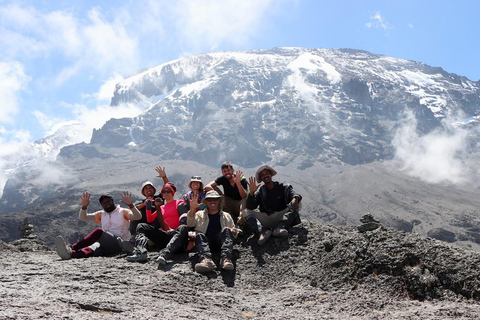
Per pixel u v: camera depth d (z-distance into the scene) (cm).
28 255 1227
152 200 1158
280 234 1099
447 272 827
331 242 1035
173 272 933
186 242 1066
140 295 773
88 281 834
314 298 852
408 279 839
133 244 1102
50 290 741
